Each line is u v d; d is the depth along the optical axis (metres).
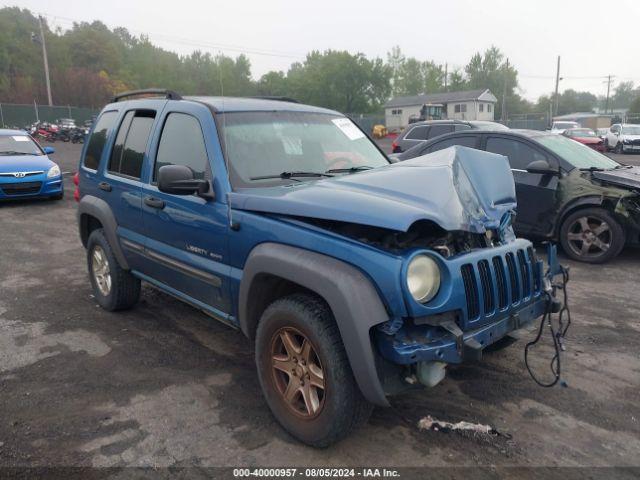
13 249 7.93
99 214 4.90
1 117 44.97
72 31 87.75
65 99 67.88
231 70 82.38
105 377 3.92
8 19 86.75
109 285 5.18
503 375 3.90
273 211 3.12
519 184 7.41
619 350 4.35
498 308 3.00
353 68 77.12
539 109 107.19
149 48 96.94
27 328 4.87
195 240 3.73
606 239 6.88
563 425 3.29
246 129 3.84
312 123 4.29
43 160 12.16
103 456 3.00
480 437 3.15
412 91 98.69
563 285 3.57
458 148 3.37
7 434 3.21
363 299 2.61
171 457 2.99
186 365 4.12
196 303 3.96
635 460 2.95
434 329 2.75
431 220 2.74
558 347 3.44
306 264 2.82
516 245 3.26
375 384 2.62
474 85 101.06
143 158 4.38
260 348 3.24
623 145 27.95
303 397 3.04
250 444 3.10
